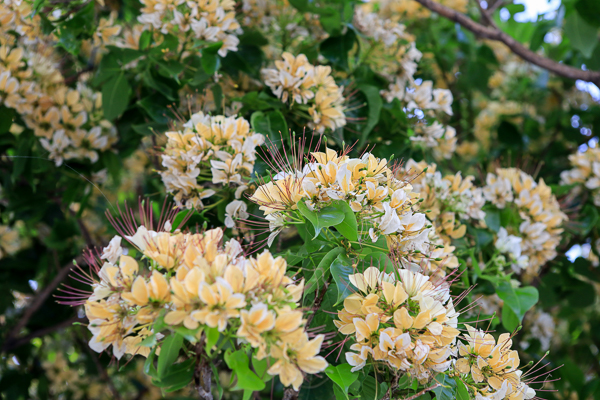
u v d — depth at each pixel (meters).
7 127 1.33
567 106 2.03
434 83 1.85
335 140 1.29
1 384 1.65
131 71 1.36
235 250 0.99
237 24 1.26
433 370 0.99
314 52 1.39
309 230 1.03
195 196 1.16
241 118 1.16
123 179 1.98
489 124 2.12
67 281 1.59
